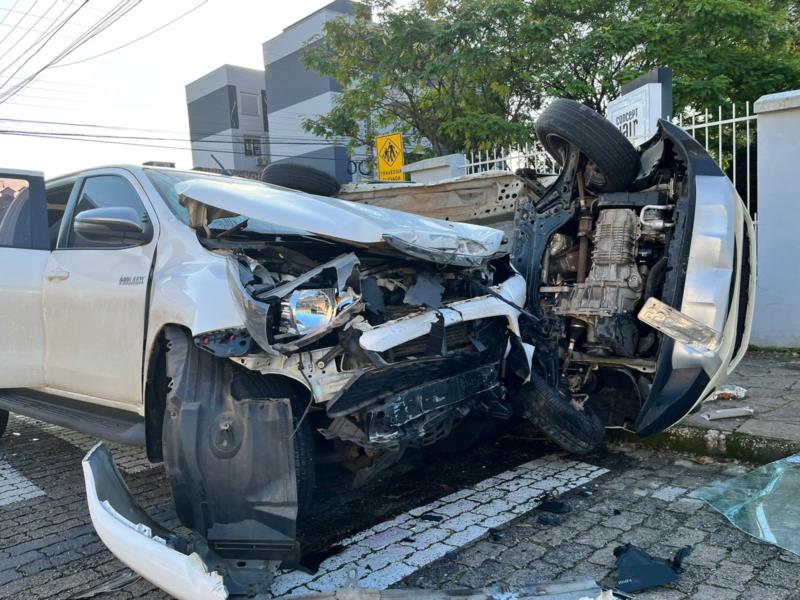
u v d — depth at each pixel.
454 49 12.80
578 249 4.52
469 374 3.36
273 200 3.24
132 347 3.49
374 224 3.04
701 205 3.70
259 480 2.69
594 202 4.42
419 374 3.04
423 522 3.52
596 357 4.25
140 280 3.48
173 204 3.72
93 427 3.89
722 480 3.81
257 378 2.90
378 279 3.30
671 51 12.01
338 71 14.73
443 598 2.44
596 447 4.62
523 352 3.74
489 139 12.82
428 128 14.95
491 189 5.77
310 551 3.23
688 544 3.06
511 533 3.31
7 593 2.95
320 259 3.54
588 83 12.78
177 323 3.01
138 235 3.60
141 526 2.41
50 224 4.84
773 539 3.01
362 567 3.02
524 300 3.95
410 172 10.67
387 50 13.77
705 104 11.27
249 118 38.97
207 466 2.72
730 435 4.15
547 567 2.93
